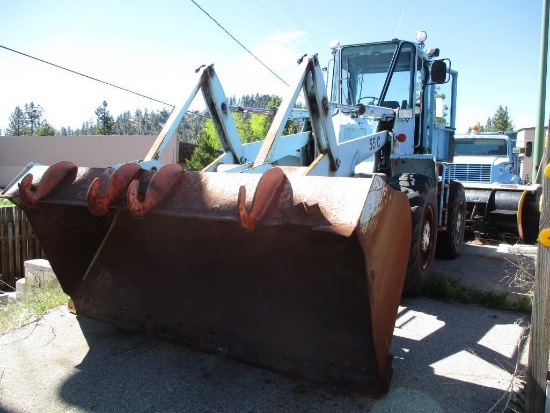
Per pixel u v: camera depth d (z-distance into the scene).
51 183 2.88
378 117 5.40
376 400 2.67
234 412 2.58
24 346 3.40
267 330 2.84
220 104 4.01
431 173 5.43
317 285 2.73
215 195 2.37
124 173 2.65
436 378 2.93
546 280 2.26
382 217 2.34
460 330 3.72
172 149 25.80
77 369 3.06
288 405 2.64
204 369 3.05
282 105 3.45
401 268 2.81
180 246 3.15
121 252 3.38
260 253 2.89
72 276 3.48
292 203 2.21
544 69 9.00
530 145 10.52
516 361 3.16
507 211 8.16
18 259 7.07
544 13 8.91
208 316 3.02
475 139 12.27
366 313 2.59
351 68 6.26
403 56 5.95
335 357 2.61
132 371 3.03
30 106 89.38
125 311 3.32
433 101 6.73
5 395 2.76
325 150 3.91
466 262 6.44
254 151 4.36
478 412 2.54
